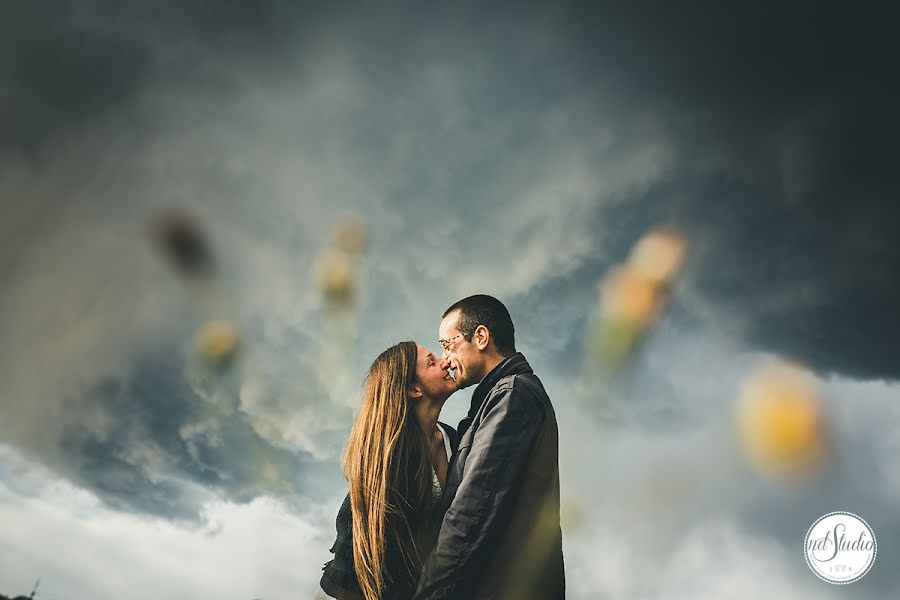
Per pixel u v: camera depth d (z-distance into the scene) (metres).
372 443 1.73
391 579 1.65
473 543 1.54
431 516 1.74
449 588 1.52
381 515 1.65
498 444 1.61
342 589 1.74
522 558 1.58
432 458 1.86
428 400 1.89
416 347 1.92
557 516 1.65
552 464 1.70
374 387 1.82
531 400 1.71
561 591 1.62
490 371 1.85
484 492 1.57
